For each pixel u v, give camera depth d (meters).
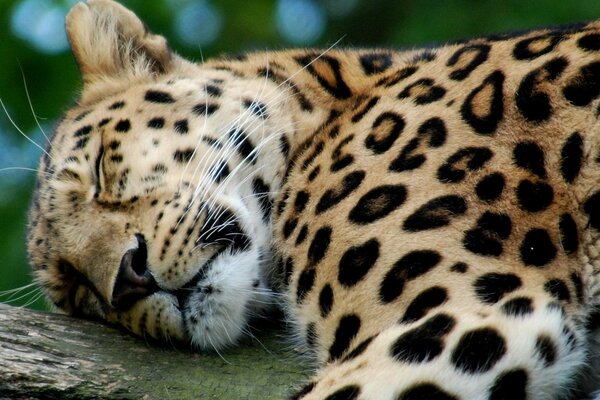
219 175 9.15
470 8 18.22
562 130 7.88
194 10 20.05
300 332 8.28
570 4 17.59
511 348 7.04
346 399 7.03
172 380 8.10
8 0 18.03
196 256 8.69
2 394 7.79
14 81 17.69
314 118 9.64
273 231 9.04
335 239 8.03
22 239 16.42
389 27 20.72
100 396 7.90
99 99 10.27
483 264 7.42
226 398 7.93
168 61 10.45
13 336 8.24
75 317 8.81
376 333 7.47
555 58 8.19
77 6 10.72
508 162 7.84
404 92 8.80
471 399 6.96
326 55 10.14
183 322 8.61
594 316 7.61
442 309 7.25
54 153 9.95
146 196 9.09
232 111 9.56
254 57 10.51
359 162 8.38
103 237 9.05
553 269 7.48
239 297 8.71
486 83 8.30
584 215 7.67
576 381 7.64
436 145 8.09
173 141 9.39
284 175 9.48
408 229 7.70
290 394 7.89
